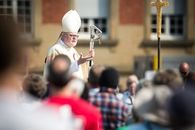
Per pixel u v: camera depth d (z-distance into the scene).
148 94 11.23
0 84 8.43
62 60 13.51
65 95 12.77
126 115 16.42
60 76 12.77
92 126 12.85
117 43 65.75
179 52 66.00
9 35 8.42
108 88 16.42
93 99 16.34
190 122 9.13
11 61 8.45
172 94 9.55
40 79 15.20
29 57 8.70
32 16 65.06
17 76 8.53
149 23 66.00
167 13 67.12
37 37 64.44
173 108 9.23
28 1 65.44
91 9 66.62
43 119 7.93
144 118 11.16
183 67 28.02
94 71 17.91
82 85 13.80
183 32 66.81
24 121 7.85
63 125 7.99
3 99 8.00
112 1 66.00
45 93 15.15
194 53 66.06
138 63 61.81
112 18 65.94
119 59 65.69
